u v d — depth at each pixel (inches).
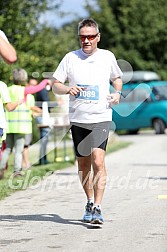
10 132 811.4
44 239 482.3
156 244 461.1
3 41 428.8
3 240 480.4
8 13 1211.9
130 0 2805.1
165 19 2812.5
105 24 2810.0
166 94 2060.8
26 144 925.2
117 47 2805.1
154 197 677.9
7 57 426.6
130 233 499.2
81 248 451.5
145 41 2805.1
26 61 1232.2
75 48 1935.3
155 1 2812.5
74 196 692.7
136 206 622.2
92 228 520.1
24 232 508.1
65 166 1002.7
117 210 601.3
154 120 2041.1
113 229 515.5
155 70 2817.4
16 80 814.5
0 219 564.4
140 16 2802.7
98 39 525.3
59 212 596.7
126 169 941.8
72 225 534.6
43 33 1357.0
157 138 1791.3
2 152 806.5
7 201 663.1
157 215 573.3
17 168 818.8
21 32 1257.4
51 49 1364.4
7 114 813.2
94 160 521.7
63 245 462.0
